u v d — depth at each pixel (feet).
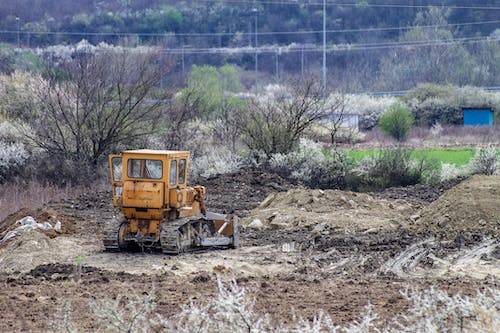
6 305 144.36
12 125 400.88
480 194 241.96
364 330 103.35
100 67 394.73
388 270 186.39
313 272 183.83
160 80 428.97
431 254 202.80
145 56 446.60
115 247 207.00
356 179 369.71
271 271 187.11
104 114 385.50
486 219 234.38
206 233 217.36
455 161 433.48
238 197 333.62
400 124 611.88
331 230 244.22
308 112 419.74
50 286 163.73
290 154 382.42
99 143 386.93
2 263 200.13
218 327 99.81
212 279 169.89
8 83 451.94
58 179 370.32
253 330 96.43
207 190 347.15
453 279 174.40
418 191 341.41
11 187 348.79
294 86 501.56
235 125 413.59
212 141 417.90
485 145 502.38
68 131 390.83
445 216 239.71
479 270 187.52
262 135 398.01
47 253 205.67
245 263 195.31
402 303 145.48
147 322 114.21
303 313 136.98
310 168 374.22
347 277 177.27
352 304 145.28
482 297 105.50
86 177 369.71
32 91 422.82
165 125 406.00
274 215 262.47
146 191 203.51
